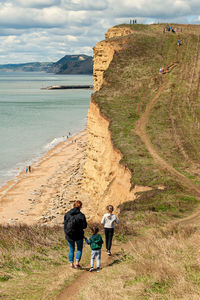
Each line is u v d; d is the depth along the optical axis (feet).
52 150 275.80
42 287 29.73
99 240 34.78
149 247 36.70
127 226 52.85
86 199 138.10
